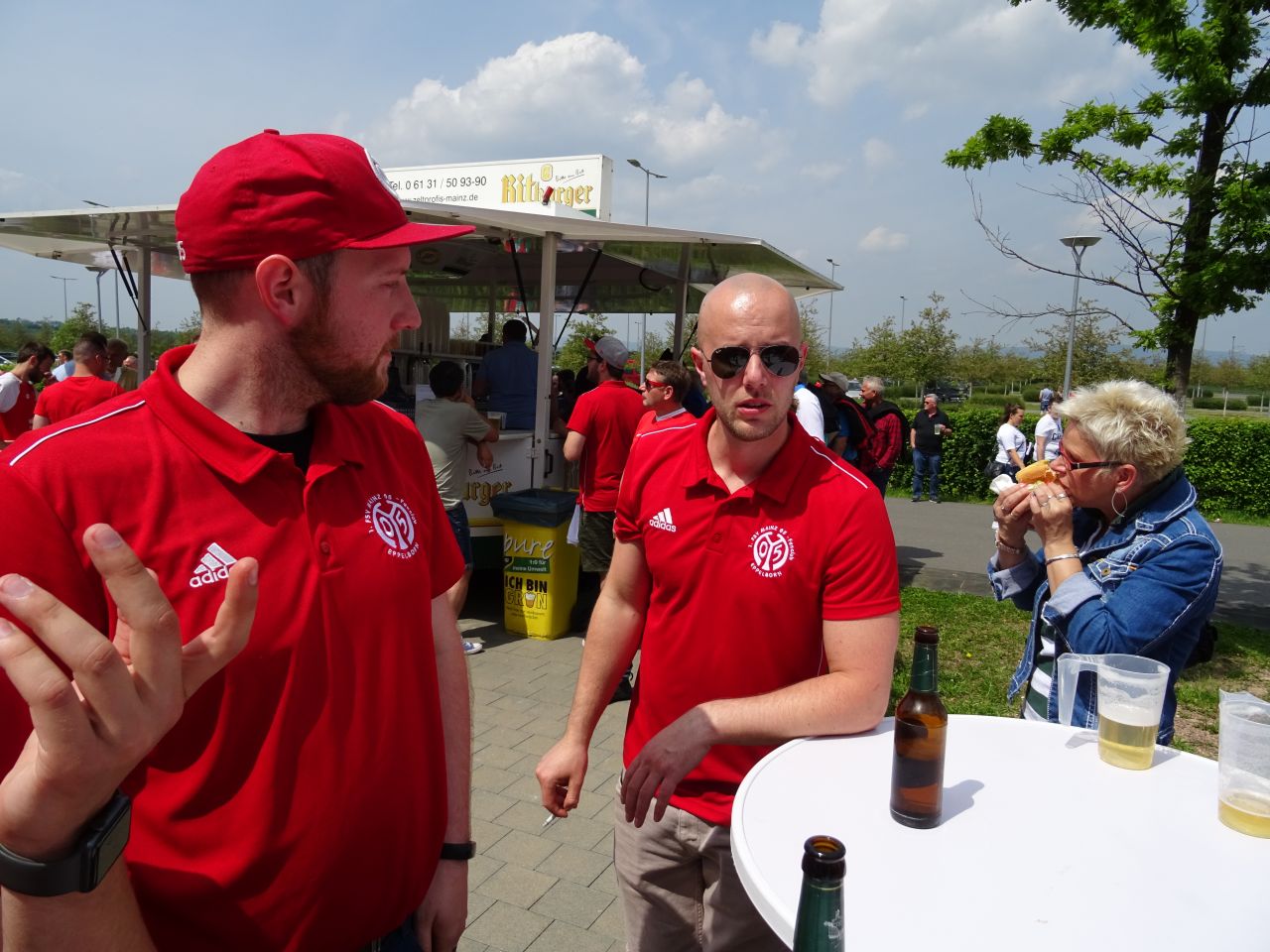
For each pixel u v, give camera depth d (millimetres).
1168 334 5859
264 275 1151
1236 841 1415
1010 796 1553
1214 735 4520
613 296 10391
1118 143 6086
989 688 5043
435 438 5344
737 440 1806
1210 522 12828
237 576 914
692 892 2004
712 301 1808
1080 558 2264
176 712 879
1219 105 5551
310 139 1202
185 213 1194
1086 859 1356
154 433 1146
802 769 1614
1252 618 6945
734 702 1742
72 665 806
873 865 1322
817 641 1854
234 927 1179
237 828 1162
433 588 1630
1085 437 2162
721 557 1844
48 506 1049
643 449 2041
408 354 8383
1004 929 1180
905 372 37281
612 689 2137
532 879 3131
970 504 13914
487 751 4152
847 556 1754
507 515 5875
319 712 1212
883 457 7828
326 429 1305
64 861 896
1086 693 2037
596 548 5621
